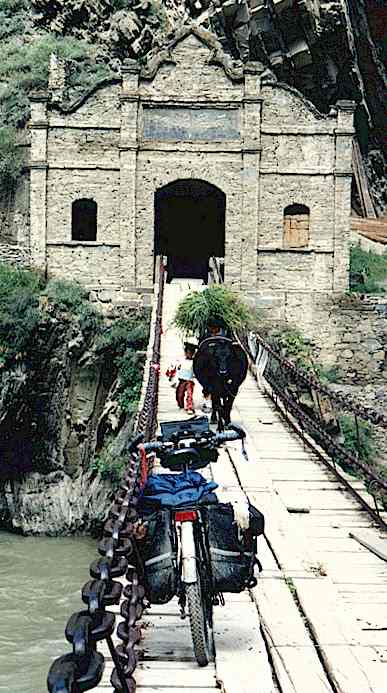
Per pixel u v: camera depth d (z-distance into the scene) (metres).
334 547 10.24
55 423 30.97
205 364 15.72
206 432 7.39
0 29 48.22
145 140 31.91
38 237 31.98
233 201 32.00
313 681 6.17
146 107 31.91
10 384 30.00
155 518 6.72
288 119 31.98
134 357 30.59
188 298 22.69
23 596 21.34
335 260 32.12
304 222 32.25
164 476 7.10
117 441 29.44
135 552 6.55
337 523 11.34
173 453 7.14
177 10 46.34
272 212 32.12
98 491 29.53
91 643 3.29
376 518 11.31
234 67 31.88
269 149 32.00
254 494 12.39
